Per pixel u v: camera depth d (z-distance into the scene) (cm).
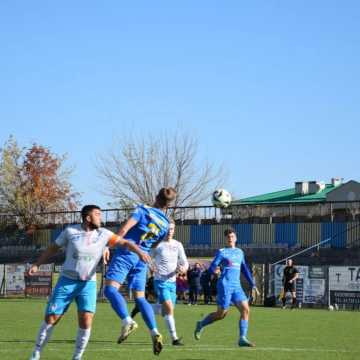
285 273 5344
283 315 4306
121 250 1883
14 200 11625
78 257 1573
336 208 7781
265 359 1933
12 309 4541
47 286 6712
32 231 9538
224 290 2341
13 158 11744
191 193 10525
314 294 5456
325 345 2391
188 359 1911
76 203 12081
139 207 1864
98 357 1922
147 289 5406
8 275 6944
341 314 4488
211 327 3191
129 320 1844
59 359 1853
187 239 8300
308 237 7525
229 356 1992
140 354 2006
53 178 11838
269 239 7781
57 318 1594
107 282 1872
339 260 6831
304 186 10162
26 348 2122
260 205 7994
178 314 4244
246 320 2297
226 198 5756
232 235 2398
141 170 10550
